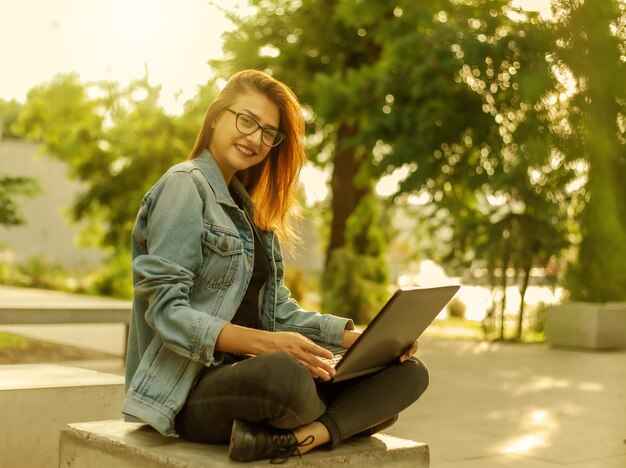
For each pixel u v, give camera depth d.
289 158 2.61
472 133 12.83
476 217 12.99
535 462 4.19
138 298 2.33
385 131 13.63
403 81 13.30
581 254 11.44
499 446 4.58
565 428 5.17
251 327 2.43
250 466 2.05
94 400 3.41
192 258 2.23
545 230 11.82
